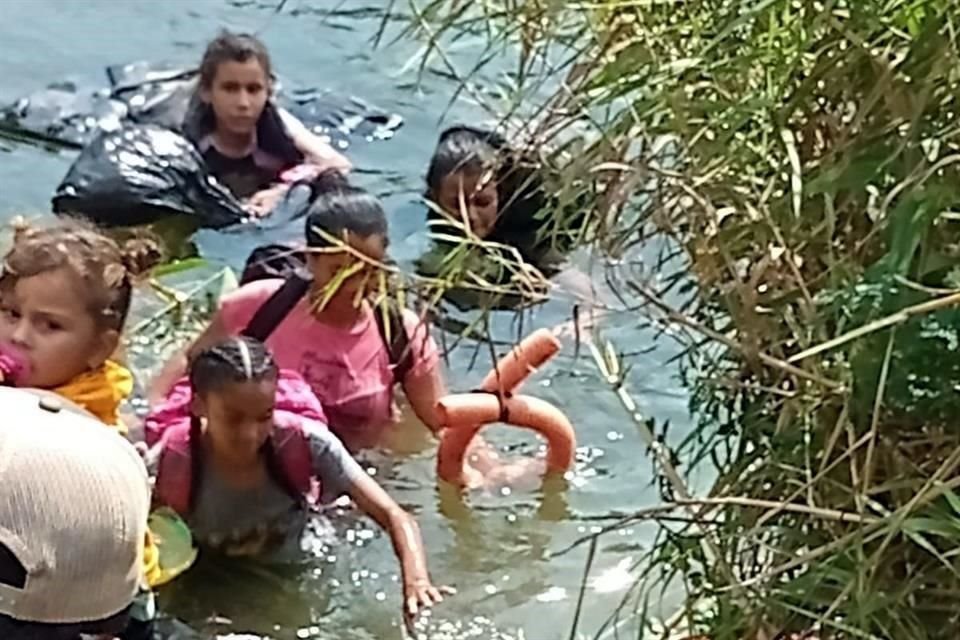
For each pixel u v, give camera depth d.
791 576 3.39
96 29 11.62
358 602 5.85
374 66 10.66
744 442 3.47
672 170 3.53
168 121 9.45
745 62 3.30
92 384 4.99
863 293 2.93
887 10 3.06
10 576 3.88
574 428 6.75
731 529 3.35
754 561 3.40
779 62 3.27
